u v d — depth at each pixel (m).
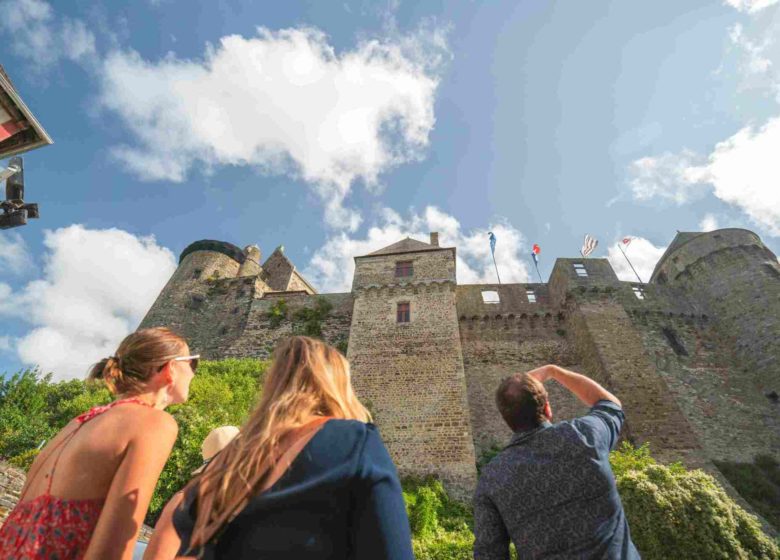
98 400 16.34
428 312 21.12
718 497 8.23
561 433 2.13
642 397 18.89
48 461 1.58
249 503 1.15
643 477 8.53
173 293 30.34
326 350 1.79
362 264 24.25
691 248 28.75
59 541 1.35
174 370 2.09
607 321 22.64
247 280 30.45
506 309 26.28
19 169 8.36
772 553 7.61
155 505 10.66
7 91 7.99
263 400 1.55
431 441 16.39
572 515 1.90
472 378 23.05
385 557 1.12
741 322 24.27
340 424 1.39
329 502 1.18
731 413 20.95
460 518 13.36
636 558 1.90
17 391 15.45
